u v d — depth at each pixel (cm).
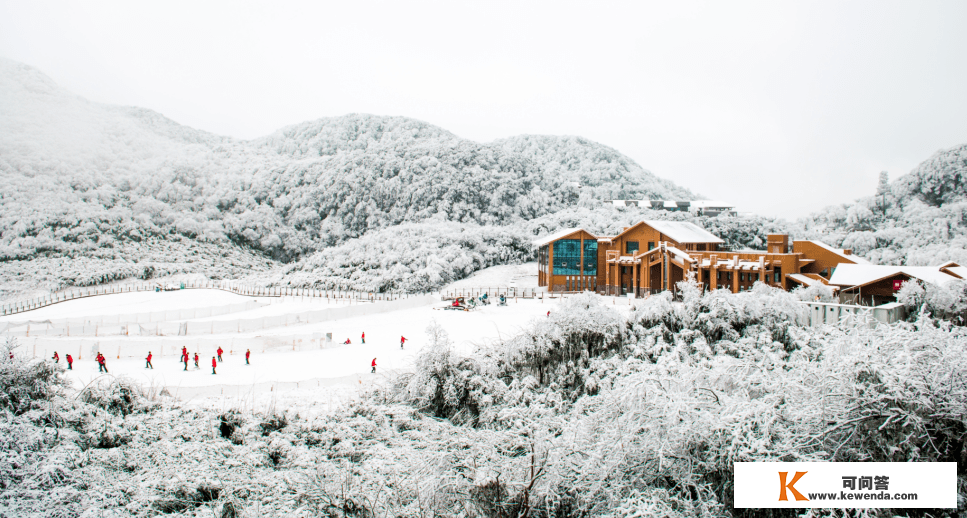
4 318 6475
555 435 1559
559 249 7981
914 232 12131
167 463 1569
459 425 1981
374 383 2539
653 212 13512
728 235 11656
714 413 1191
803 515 990
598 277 7981
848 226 13962
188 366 3662
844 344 1248
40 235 11381
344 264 10325
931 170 14488
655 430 1161
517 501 1200
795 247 6862
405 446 1602
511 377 2506
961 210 12675
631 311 3259
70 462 1398
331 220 14875
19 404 1745
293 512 1241
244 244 14088
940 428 1027
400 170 15875
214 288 9481
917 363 1073
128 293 8788
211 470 1518
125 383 2202
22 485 1212
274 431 1992
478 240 10969
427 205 14488
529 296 7612
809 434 1098
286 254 14050
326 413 2164
